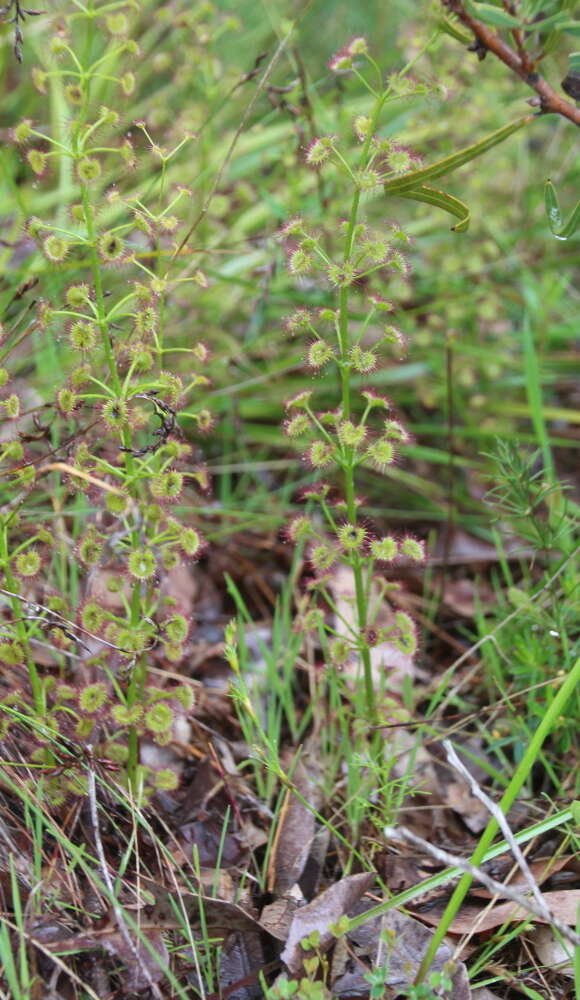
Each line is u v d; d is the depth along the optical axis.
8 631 0.74
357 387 1.00
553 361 1.03
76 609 0.77
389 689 0.86
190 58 0.96
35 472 0.72
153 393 0.76
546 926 0.73
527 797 0.79
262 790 0.79
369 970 0.71
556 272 1.09
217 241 0.96
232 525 0.95
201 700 0.84
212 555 0.93
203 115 0.96
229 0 1.17
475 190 1.00
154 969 0.69
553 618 0.82
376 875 0.73
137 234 0.96
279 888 0.75
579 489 0.99
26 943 0.69
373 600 0.89
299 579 0.93
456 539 0.95
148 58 1.03
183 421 0.97
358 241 0.72
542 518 0.91
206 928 0.72
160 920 0.71
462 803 0.80
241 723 0.79
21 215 0.92
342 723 0.79
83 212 0.70
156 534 0.73
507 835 0.68
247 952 0.72
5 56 1.03
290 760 0.82
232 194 0.99
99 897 0.72
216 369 0.97
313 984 0.68
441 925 0.68
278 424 1.02
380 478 0.98
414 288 1.03
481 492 0.98
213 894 0.73
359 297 0.97
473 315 1.03
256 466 0.96
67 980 0.69
